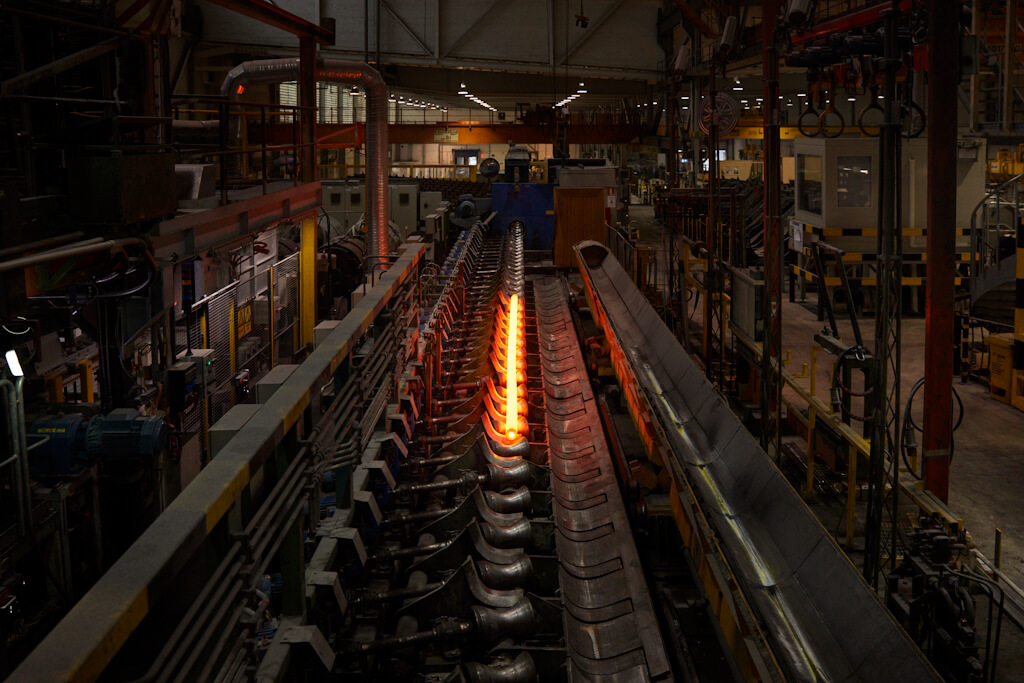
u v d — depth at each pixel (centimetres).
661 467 771
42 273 605
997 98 2002
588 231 2036
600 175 2066
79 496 646
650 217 3997
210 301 1032
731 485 692
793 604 523
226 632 283
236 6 991
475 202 2277
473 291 1477
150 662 279
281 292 1388
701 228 2023
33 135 641
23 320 565
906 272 1795
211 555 296
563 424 975
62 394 738
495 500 664
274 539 367
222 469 303
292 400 386
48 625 587
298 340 1437
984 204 1443
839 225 1786
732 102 1580
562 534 675
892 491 707
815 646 485
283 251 1493
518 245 1927
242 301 1198
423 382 884
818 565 519
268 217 1143
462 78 4075
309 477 393
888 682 417
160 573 235
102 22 680
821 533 528
